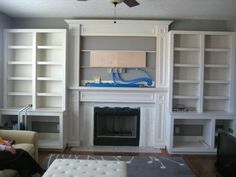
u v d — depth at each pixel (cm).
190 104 513
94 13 467
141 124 511
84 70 515
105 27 495
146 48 510
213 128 474
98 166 291
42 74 512
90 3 398
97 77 513
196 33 476
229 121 493
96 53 507
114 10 442
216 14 461
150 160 437
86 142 518
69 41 497
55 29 477
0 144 313
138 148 504
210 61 505
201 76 482
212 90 510
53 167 285
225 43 504
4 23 483
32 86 494
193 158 456
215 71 507
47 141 496
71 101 504
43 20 512
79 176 262
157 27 492
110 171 277
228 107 498
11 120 512
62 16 496
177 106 503
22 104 521
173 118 472
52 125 527
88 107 513
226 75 505
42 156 449
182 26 509
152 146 513
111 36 506
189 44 504
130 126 536
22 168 296
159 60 494
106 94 502
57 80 503
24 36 509
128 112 509
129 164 416
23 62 487
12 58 506
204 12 448
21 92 504
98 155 460
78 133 507
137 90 496
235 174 289
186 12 450
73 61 499
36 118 522
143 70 512
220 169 338
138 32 493
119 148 502
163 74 496
